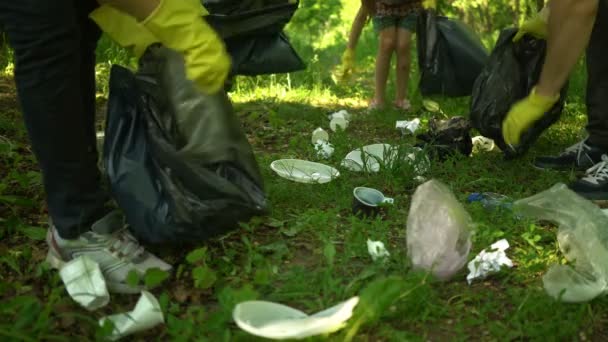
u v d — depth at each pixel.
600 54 3.81
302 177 3.80
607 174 3.71
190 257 2.59
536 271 2.80
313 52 8.82
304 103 6.16
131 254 2.64
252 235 3.13
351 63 6.42
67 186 2.52
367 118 5.60
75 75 2.39
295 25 11.52
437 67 5.53
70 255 2.62
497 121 4.10
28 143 4.29
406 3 5.78
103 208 2.63
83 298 2.41
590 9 3.16
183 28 2.30
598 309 2.51
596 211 2.90
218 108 2.68
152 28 2.30
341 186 3.74
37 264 2.78
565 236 2.90
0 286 2.54
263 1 4.16
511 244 3.09
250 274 2.76
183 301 2.56
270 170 3.98
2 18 2.27
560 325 2.35
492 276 2.75
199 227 2.60
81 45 2.62
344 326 2.21
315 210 3.33
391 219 3.36
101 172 2.90
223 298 2.37
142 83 2.63
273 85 6.71
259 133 5.05
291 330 1.98
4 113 4.87
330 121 5.38
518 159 4.30
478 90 4.20
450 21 5.61
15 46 2.31
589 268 2.70
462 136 4.39
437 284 2.68
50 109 2.37
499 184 3.92
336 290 2.56
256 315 2.15
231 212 2.64
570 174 3.99
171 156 2.59
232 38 4.21
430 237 2.72
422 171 4.06
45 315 2.24
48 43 2.28
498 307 2.54
